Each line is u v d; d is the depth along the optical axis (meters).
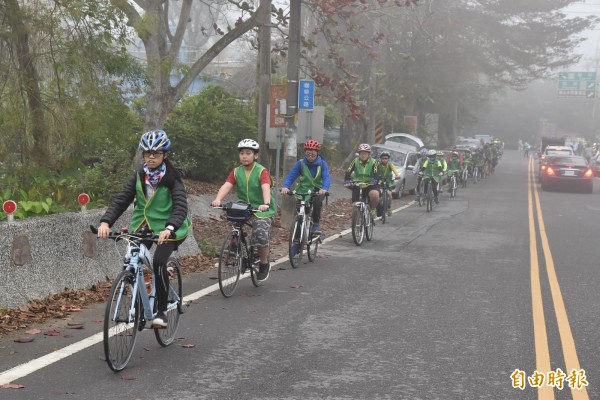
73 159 11.84
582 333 8.16
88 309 8.66
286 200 17.34
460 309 9.26
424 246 15.30
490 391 6.10
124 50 11.82
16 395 5.66
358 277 11.43
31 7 11.06
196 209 17.95
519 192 34.25
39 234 8.80
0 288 8.04
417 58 40.50
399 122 50.53
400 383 6.23
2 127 10.98
